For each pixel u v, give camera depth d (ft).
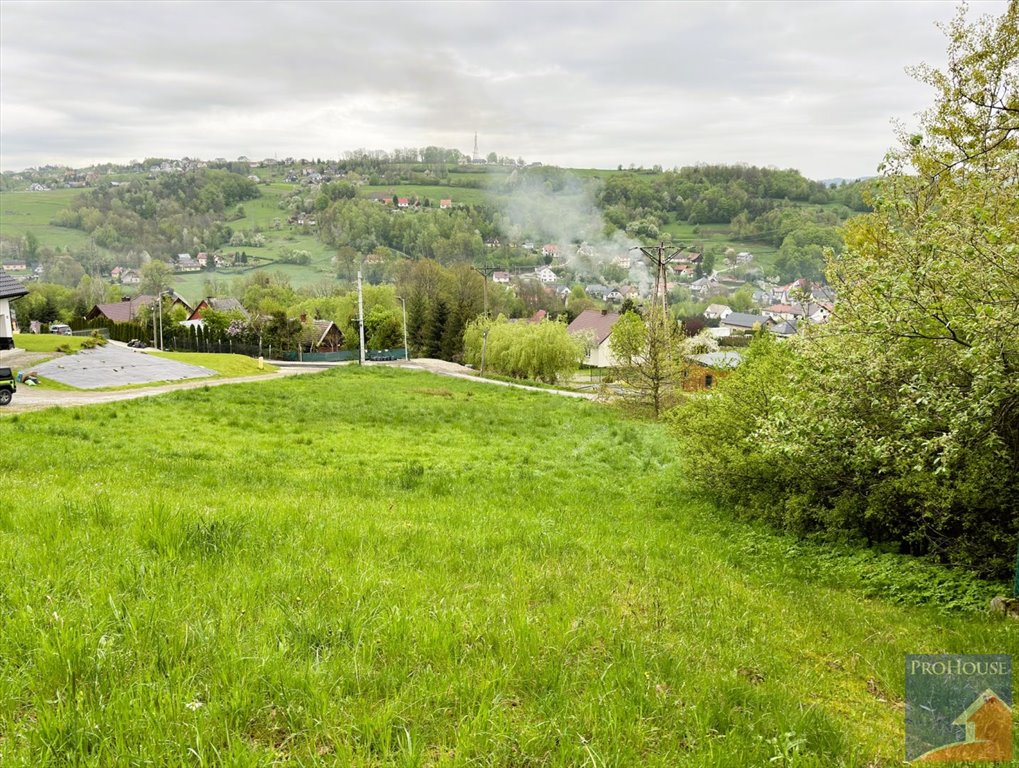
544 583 23.82
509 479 55.47
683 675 16.88
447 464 62.39
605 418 112.68
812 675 19.80
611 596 23.57
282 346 288.71
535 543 30.76
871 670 20.97
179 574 19.19
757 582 31.04
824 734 14.99
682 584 27.84
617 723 13.69
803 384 36.01
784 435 34.81
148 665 13.51
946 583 31.04
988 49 56.85
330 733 12.14
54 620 14.61
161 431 68.85
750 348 55.26
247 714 12.35
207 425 76.48
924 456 29.94
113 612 15.17
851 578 33.27
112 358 150.20
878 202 37.70
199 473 47.39
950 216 32.96
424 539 28.78
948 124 57.36
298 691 13.04
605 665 16.76
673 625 21.63
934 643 23.85
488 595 21.38
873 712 17.88
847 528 39.24
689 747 13.66
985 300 28.27
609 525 39.73
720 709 15.24
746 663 19.39
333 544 26.02
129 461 49.55
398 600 18.94
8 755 10.68
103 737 11.12
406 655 15.40
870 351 32.63
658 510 47.21
